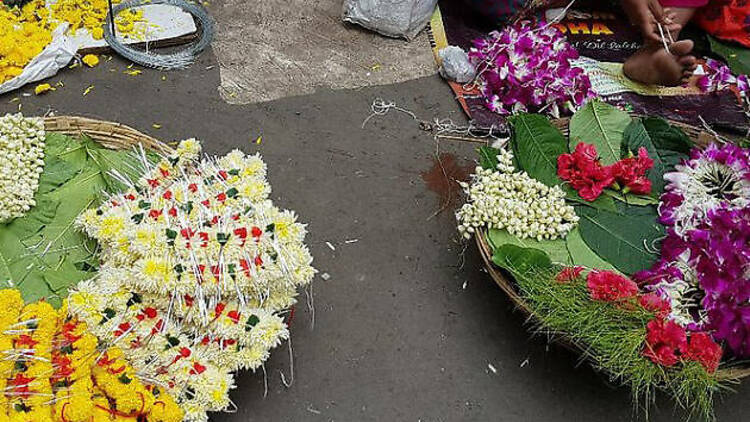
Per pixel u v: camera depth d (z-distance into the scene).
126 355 1.64
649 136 2.25
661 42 2.65
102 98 2.52
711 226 1.97
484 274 2.18
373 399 1.92
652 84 2.77
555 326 1.78
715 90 2.79
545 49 2.59
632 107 2.68
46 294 1.79
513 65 2.59
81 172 2.01
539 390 1.97
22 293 1.78
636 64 2.74
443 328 2.07
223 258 1.68
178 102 2.54
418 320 2.08
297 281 1.76
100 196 1.98
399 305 2.10
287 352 1.97
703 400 1.73
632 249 2.03
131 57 2.62
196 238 1.69
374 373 1.97
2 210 1.87
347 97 2.64
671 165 2.22
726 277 1.85
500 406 1.94
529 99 2.58
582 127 2.25
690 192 2.09
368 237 2.24
